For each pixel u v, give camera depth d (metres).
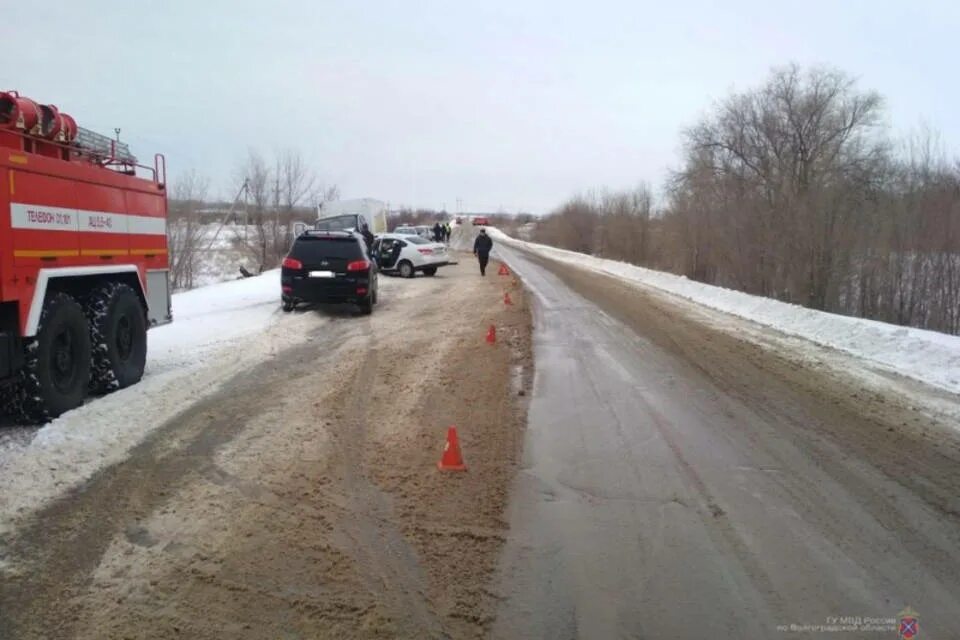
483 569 4.03
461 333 12.83
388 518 4.68
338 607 3.58
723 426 7.21
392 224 106.75
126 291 8.32
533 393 8.39
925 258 23.81
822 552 4.36
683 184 40.88
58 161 6.93
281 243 43.47
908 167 27.75
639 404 8.02
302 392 8.02
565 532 4.56
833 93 37.66
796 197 28.78
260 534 4.36
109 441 6.05
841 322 14.48
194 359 9.97
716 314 18.14
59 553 4.04
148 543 4.19
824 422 7.48
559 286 25.02
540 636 3.38
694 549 4.36
